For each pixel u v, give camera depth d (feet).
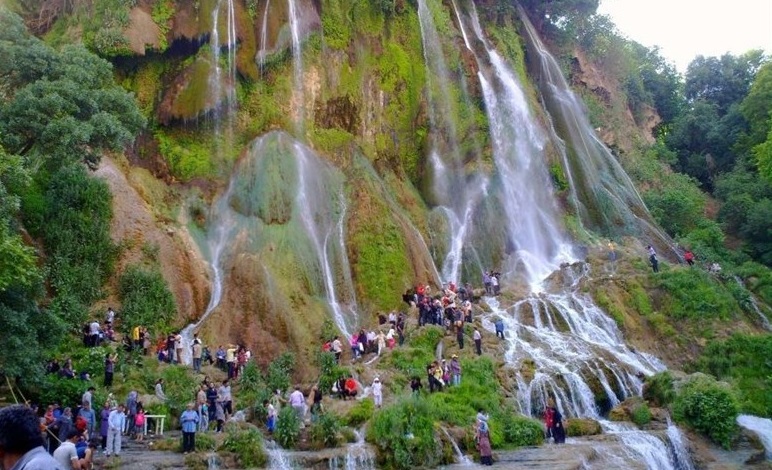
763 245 175.73
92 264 97.35
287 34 139.54
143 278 99.76
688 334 120.57
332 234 122.01
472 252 140.56
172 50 131.44
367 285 118.11
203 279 108.88
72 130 86.17
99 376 81.05
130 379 81.82
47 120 87.30
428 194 150.00
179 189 121.70
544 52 196.34
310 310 108.06
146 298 98.84
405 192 142.72
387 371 90.17
